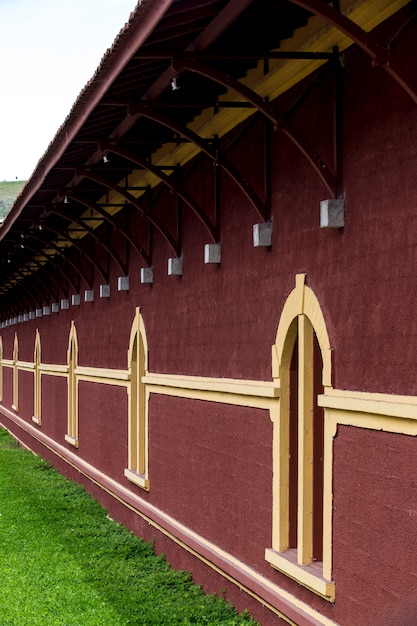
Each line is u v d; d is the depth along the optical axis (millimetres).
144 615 10602
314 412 9023
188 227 12867
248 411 10445
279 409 9523
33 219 18484
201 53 8039
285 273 9461
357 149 7867
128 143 12000
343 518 8023
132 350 16391
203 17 7297
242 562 10555
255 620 10047
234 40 8695
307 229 8922
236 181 10039
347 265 8070
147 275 14867
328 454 8258
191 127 11883
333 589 8148
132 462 16422
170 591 11758
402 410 6992
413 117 6992
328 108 8398
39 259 26391
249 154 10398
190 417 12641
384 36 7223
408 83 6840
